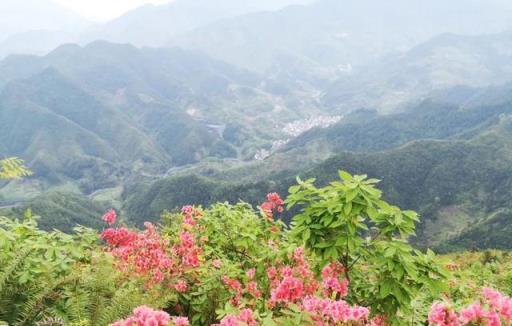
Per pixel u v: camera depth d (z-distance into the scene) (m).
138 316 4.18
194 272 7.18
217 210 8.98
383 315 5.66
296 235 5.98
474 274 11.99
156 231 9.01
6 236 6.32
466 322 4.51
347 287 6.01
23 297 5.53
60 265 6.15
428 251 5.63
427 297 7.10
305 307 5.01
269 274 6.97
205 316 6.83
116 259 7.54
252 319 4.93
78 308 5.27
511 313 4.61
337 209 5.52
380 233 5.80
